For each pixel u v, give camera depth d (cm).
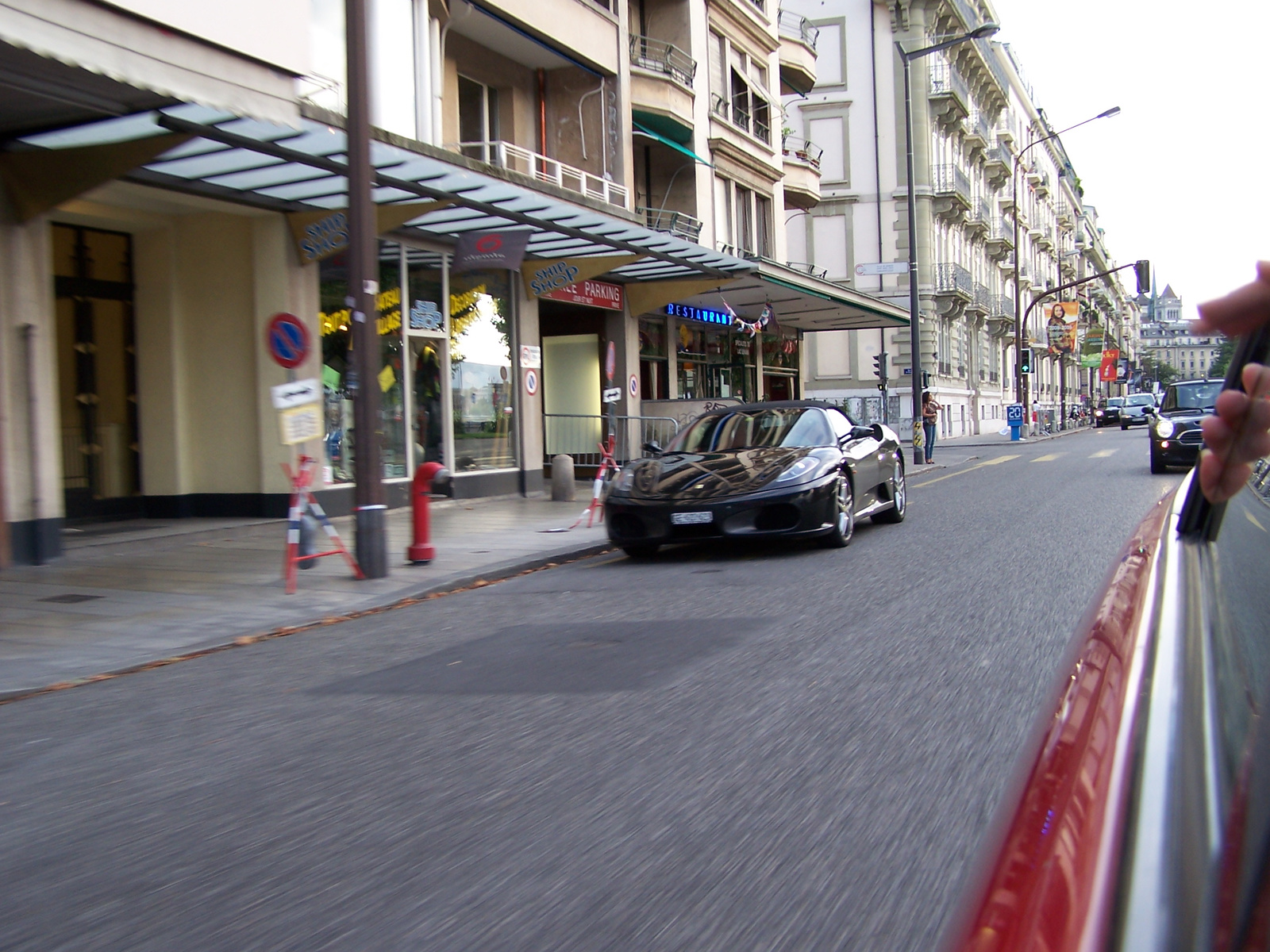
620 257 1664
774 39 2670
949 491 1596
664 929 254
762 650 559
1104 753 105
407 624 712
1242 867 83
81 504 1245
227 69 914
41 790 394
